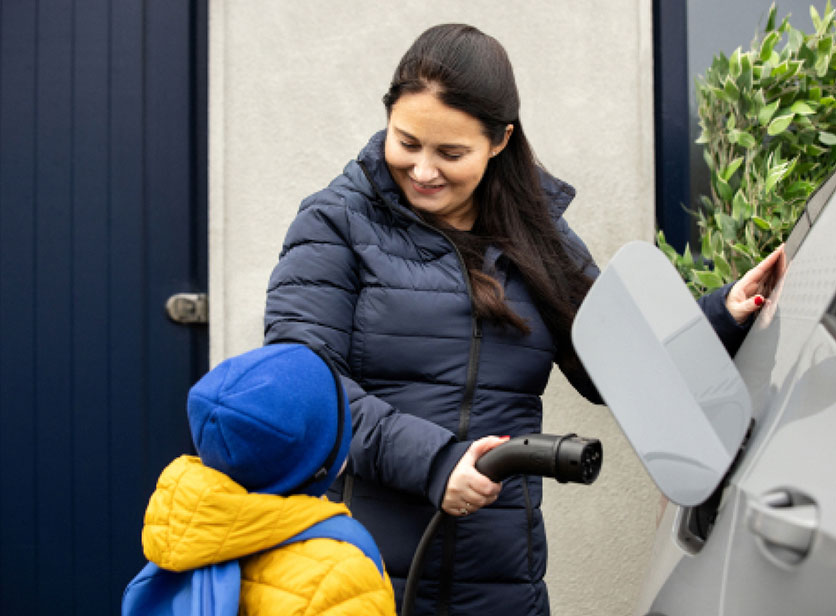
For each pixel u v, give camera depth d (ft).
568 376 6.55
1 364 9.86
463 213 6.16
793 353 3.77
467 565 5.56
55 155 9.84
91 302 9.84
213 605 3.92
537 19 9.30
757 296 5.45
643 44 9.30
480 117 5.51
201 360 9.91
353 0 9.26
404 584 5.57
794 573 2.91
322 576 3.96
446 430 5.27
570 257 6.26
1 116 9.86
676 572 3.84
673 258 8.70
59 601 9.88
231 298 9.28
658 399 3.63
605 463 9.29
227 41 9.23
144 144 9.80
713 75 8.70
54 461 9.85
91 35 9.82
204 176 9.86
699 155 9.53
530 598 5.72
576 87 9.34
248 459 4.09
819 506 2.92
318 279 5.63
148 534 4.13
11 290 9.87
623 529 9.32
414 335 5.62
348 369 5.69
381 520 5.61
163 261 9.84
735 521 3.40
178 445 9.85
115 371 9.84
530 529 5.75
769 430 3.56
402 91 5.51
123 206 9.84
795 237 5.30
